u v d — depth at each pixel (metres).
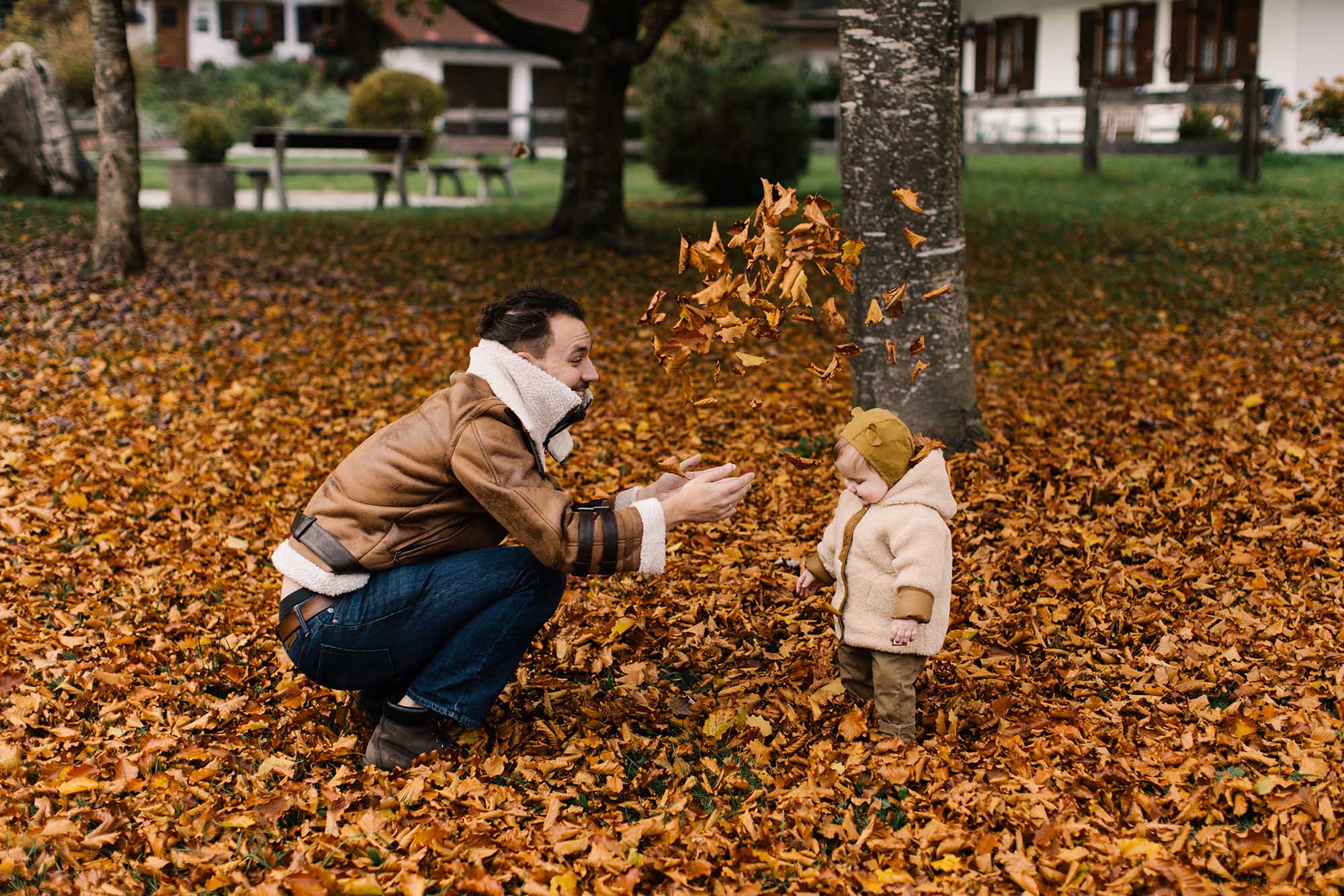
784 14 36.38
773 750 3.50
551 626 4.37
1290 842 2.88
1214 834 2.95
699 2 17.45
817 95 29.53
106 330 8.65
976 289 11.03
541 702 3.81
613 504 3.49
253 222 14.88
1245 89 18.27
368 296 10.38
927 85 5.66
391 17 39.50
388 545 3.19
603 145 13.93
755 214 3.12
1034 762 3.35
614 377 8.09
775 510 5.52
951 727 3.59
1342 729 3.47
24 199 15.70
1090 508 5.41
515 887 2.90
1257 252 12.32
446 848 2.99
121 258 10.41
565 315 3.21
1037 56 28.34
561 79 41.16
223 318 9.28
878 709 3.49
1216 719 3.57
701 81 19.08
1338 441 6.13
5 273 10.34
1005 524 5.23
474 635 3.28
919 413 6.02
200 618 4.45
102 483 5.79
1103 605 4.44
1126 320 9.52
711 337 3.09
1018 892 2.81
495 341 3.22
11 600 4.52
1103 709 3.67
